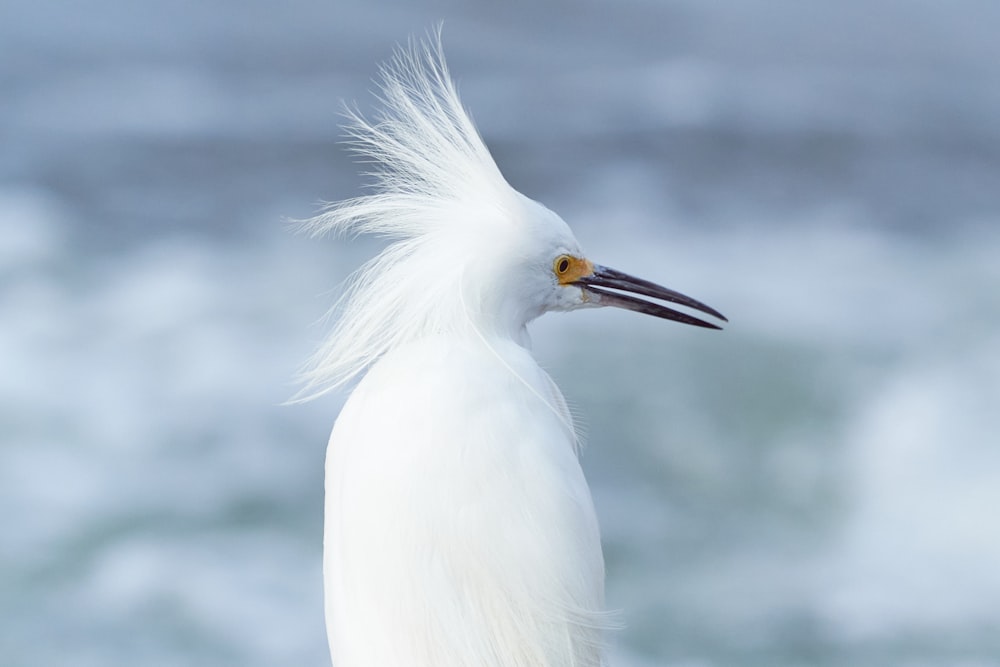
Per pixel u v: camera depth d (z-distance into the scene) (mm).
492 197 4266
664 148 26609
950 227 21891
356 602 3695
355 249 18750
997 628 10242
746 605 10641
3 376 14078
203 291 16781
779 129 28750
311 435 13172
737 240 20625
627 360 15281
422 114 4555
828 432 13570
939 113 31047
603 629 3973
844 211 22766
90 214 20141
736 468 12898
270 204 21281
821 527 11828
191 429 13148
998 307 17469
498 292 4219
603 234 20719
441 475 3594
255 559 10992
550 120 28312
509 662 3639
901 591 10836
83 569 10773
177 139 25188
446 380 3723
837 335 16219
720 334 16188
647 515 11984
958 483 12438
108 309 16172
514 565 3592
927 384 14750
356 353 4094
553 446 3785
